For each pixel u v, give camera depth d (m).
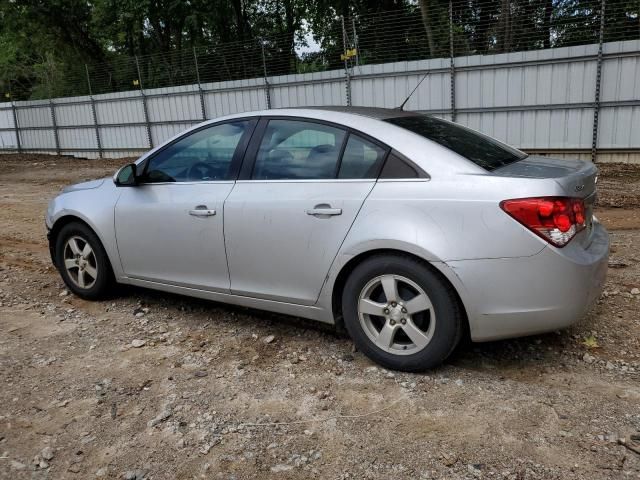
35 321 4.50
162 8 28.73
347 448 2.73
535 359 3.57
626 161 14.27
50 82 29.81
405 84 16.88
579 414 2.93
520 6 15.65
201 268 4.14
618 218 8.20
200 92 21.30
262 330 4.20
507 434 2.78
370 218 3.33
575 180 3.16
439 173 3.25
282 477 2.55
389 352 3.42
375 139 3.48
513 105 15.30
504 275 3.04
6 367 3.68
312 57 20.50
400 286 3.34
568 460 2.57
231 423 2.98
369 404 3.11
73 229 4.85
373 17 18.39
